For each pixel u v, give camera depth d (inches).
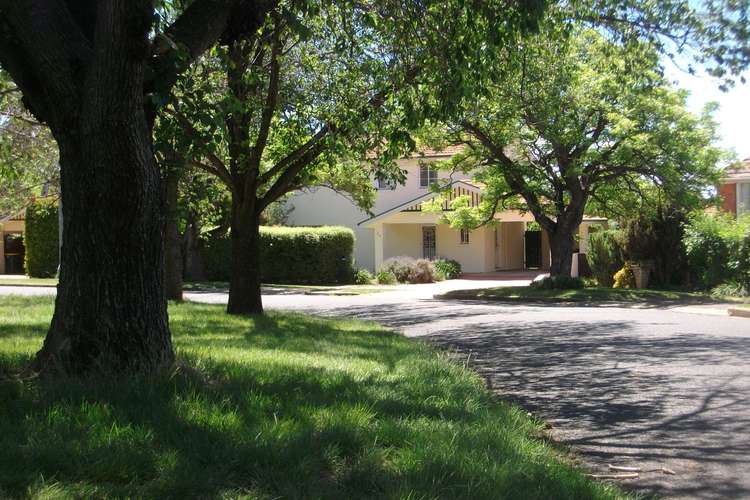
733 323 628.1
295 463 181.8
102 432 191.5
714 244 962.1
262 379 278.5
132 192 251.9
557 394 335.9
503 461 199.2
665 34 413.7
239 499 160.7
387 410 242.8
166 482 164.6
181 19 285.0
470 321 667.4
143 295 260.1
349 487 173.0
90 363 252.1
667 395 331.3
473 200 1352.1
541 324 627.5
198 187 600.4
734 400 319.6
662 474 223.1
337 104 518.3
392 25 423.2
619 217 1079.6
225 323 526.0
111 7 234.5
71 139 252.2
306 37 332.5
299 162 597.3
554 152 933.8
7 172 566.9
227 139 383.2
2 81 485.4
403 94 450.6
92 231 251.9
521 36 425.4
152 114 274.7
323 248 1382.9
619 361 423.8
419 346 438.6
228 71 501.0
